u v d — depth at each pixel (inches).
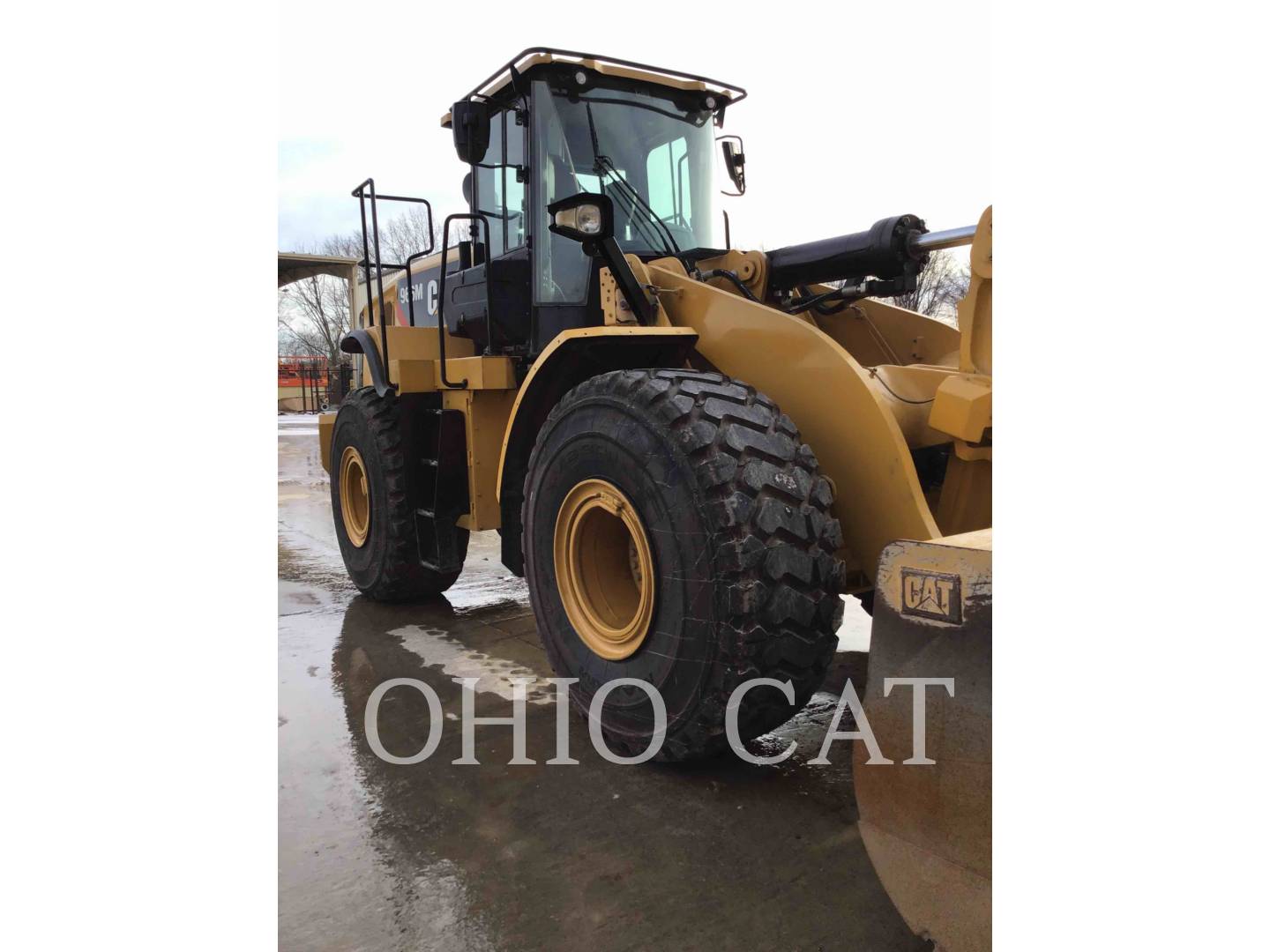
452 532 161.6
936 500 111.2
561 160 136.3
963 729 57.6
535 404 122.2
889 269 119.3
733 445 89.5
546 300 136.3
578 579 109.9
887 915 73.0
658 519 93.7
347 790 98.2
